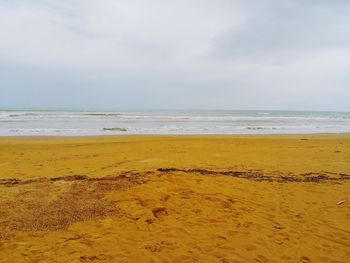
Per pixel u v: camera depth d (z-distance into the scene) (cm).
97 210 492
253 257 364
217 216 498
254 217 500
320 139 1867
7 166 870
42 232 405
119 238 400
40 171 798
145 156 1096
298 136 2070
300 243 406
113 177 695
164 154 1152
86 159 1017
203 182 689
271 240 413
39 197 543
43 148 1287
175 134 2111
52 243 375
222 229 446
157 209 510
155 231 429
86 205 511
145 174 737
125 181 663
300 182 747
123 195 566
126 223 451
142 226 444
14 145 1346
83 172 786
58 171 801
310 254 376
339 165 991
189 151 1252
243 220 485
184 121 3612
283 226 465
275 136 2052
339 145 1567
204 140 1695
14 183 643
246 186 689
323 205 571
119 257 348
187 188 634
